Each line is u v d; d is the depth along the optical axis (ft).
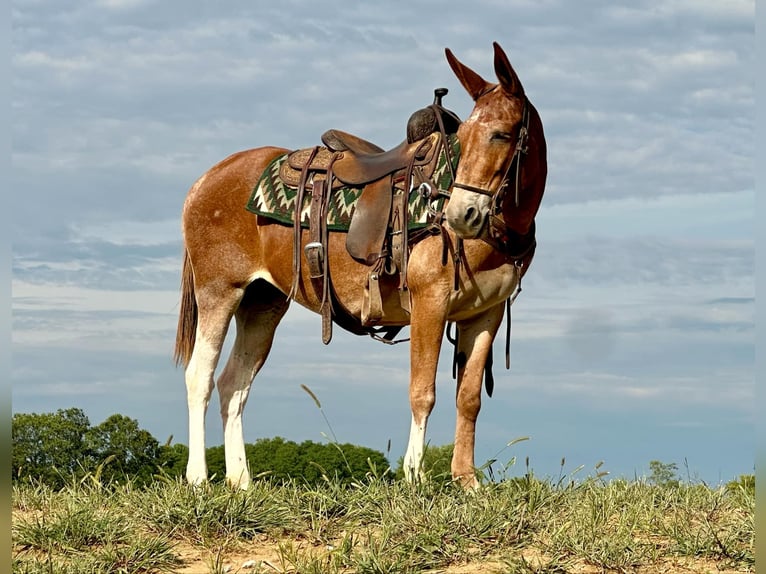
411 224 19.48
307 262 21.20
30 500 18.97
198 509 16.89
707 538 15.33
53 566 14.46
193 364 22.81
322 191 21.15
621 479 19.85
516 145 18.29
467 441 19.53
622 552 14.71
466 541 15.31
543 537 15.61
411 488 17.70
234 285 22.82
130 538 16.02
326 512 17.17
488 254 19.03
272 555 15.78
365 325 20.89
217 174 23.13
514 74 18.31
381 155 21.01
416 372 19.17
